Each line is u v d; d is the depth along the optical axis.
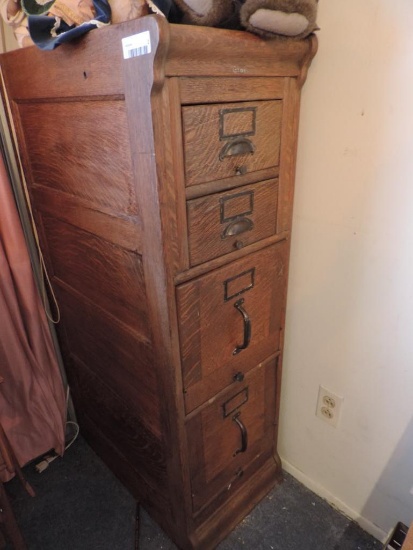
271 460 1.18
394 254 0.78
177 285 0.68
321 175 0.83
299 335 1.03
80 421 1.34
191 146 0.60
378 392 0.93
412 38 0.63
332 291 0.91
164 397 0.81
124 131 0.61
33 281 1.07
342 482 1.11
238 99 0.64
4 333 1.06
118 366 0.95
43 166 0.86
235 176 0.69
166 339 0.72
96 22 0.57
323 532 1.08
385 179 0.74
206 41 0.55
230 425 0.96
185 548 1.01
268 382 1.02
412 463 0.93
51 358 1.20
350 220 0.82
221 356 0.84
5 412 1.17
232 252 0.75
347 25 0.69
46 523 1.12
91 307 0.94
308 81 0.77
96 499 1.18
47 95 0.74
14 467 1.00
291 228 0.87
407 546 0.66
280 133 0.75
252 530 1.09
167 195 0.60
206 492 0.98
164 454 0.92
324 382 1.03
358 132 0.75
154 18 0.48
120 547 1.06
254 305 0.86
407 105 0.67
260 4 0.56
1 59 0.83
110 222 0.73
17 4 0.70
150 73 0.51
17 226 0.99
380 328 0.86
